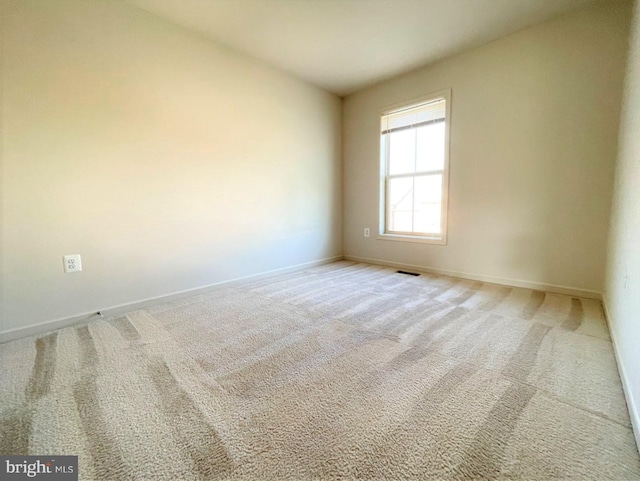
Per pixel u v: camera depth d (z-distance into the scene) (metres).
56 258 1.96
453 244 3.16
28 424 1.08
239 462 0.91
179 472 0.88
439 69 3.05
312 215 3.77
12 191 1.78
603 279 2.30
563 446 0.95
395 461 0.91
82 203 2.04
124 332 1.90
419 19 2.34
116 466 0.90
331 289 2.79
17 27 1.74
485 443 0.97
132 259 2.29
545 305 2.24
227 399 1.22
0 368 1.47
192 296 2.63
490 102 2.75
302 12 2.24
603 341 1.67
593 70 2.23
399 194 3.65
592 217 2.33
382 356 1.55
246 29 2.47
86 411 1.15
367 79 3.46
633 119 1.51
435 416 1.10
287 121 3.35
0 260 1.76
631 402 1.08
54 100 1.89
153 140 2.35
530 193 2.61
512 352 1.56
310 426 1.06
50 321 1.95
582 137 2.32
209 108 2.66
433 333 1.81
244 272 3.05
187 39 2.47
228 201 2.87
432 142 3.27
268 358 1.55
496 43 2.66
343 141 4.08
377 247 3.88
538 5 2.20
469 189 2.97
